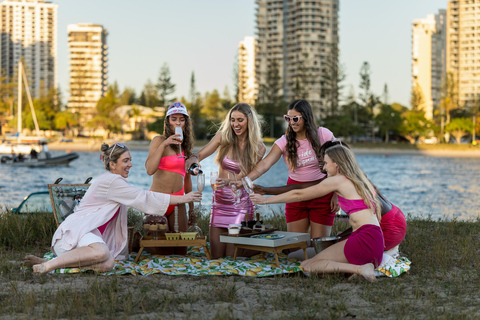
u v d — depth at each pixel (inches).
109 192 188.9
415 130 3567.9
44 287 162.7
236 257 210.2
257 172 213.0
